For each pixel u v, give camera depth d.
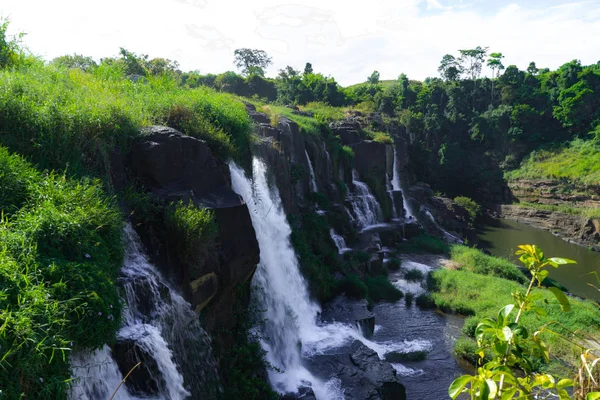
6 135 8.21
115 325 5.89
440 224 41.44
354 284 19.06
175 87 18.62
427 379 14.11
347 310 17.38
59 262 5.82
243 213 10.98
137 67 26.50
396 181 42.38
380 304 19.75
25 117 8.65
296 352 13.89
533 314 17.53
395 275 23.42
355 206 29.48
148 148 10.10
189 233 9.05
